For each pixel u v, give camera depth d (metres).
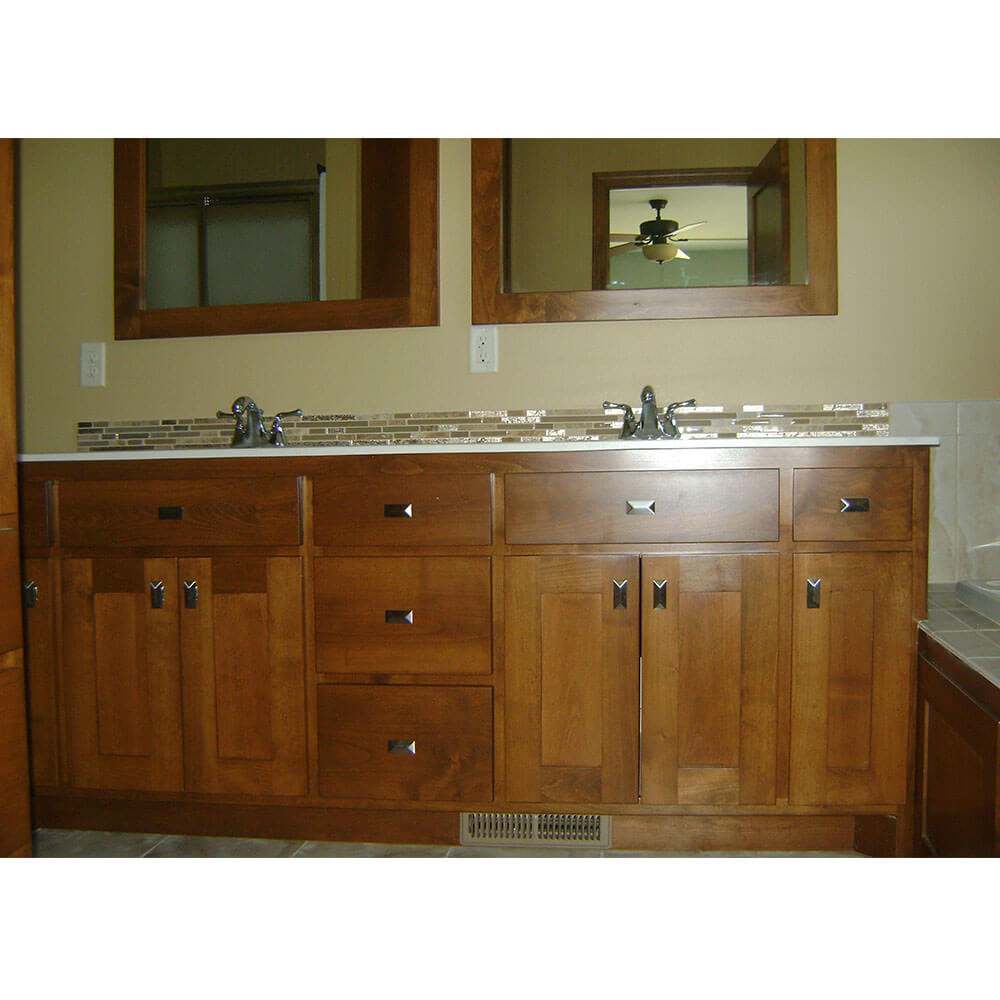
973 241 2.04
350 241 2.17
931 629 1.58
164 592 1.77
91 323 2.28
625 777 1.68
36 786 1.83
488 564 1.69
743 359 2.09
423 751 1.72
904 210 2.04
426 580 1.70
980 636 1.52
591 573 1.67
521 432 2.14
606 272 2.10
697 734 1.67
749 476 1.64
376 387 2.18
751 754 1.66
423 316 2.14
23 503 1.81
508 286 2.12
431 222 2.13
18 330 2.29
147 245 2.24
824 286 2.05
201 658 1.77
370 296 2.16
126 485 1.77
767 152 2.06
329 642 1.73
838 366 2.07
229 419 2.23
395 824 1.78
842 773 1.65
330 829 1.79
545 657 1.68
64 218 2.27
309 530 1.73
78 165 2.26
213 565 1.75
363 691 1.73
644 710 1.67
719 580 1.65
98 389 2.28
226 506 1.74
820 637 1.64
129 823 1.85
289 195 2.19
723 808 1.67
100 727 1.81
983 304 2.04
